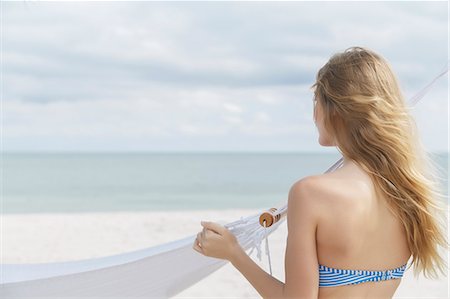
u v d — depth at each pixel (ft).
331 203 4.57
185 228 35.35
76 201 88.99
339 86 4.79
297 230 4.61
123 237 32.07
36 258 26.16
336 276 4.63
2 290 7.52
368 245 4.69
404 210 4.80
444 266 5.16
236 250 5.18
